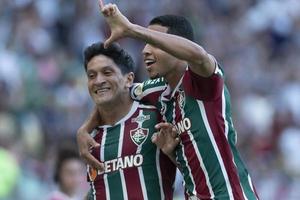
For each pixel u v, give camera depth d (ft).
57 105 107.86
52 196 71.31
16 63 110.32
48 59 115.75
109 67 51.85
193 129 49.29
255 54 132.36
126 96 52.65
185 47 46.83
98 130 53.06
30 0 122.52
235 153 49.67
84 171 75.36
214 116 49.14
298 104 122.93
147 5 130.31
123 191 51.93
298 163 111.34
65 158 71.31
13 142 93.30
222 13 136.77
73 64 117.91
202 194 49.14
